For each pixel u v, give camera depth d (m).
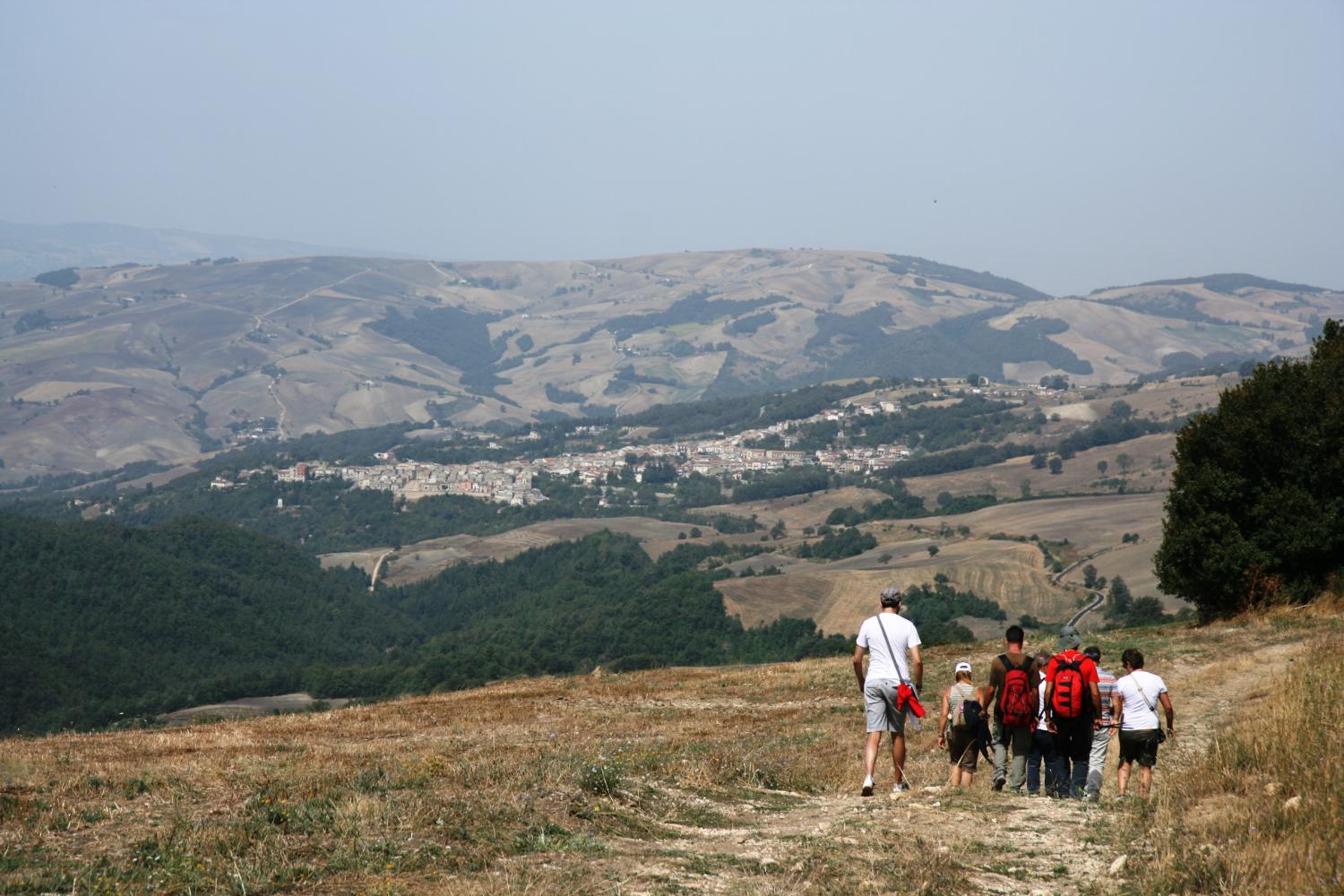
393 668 115.25
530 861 7.46
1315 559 32.88
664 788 10.28
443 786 9.57
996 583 135.00
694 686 27.00
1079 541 158.75
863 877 7.19
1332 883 6.22
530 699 25.05
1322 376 33.62
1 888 6.57
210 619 127.81
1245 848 7.13
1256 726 10.96
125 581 123.44
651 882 7.06
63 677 102.56
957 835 8.59
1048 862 7.90
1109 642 29.34
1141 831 8.38
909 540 174.12
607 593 154.50
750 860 7.77
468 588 178.50
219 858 7.28
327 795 9.07
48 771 11.61
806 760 13.59
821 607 125.38
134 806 9.16
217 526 150.75
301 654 130.00
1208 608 35.00
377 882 6.77
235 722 22.14
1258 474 33.91
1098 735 11.71
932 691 23.25
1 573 116.12
